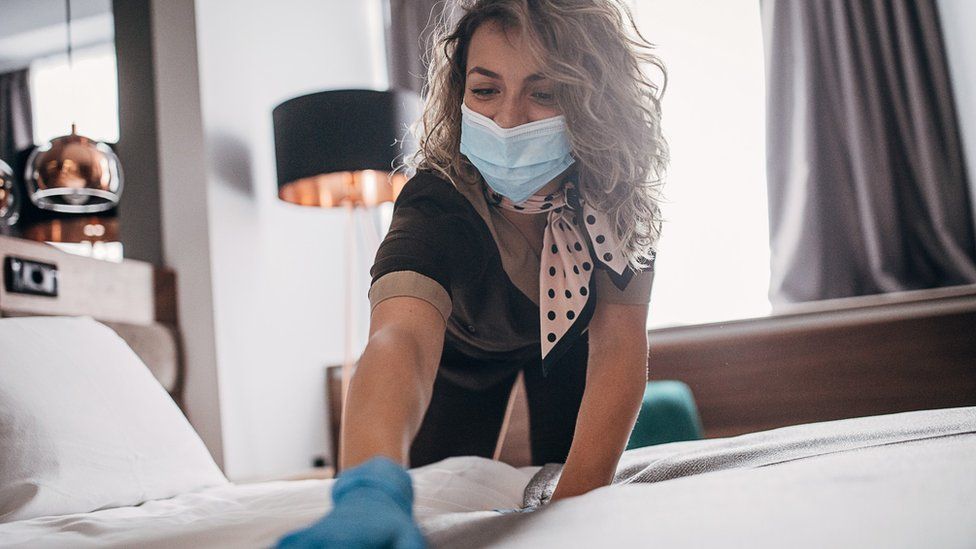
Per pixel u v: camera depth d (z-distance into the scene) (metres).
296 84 3.13
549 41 0.90
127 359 1.50
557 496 0.89
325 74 3.35
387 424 0.64
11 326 1.33
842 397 2.67
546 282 0.97
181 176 2.50
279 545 0.36
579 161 0.99
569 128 0.92
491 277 1.04
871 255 3.00
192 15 2.53
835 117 3.13
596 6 0.94
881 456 0.69
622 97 0.94
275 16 3.03
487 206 1.03
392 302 0.82
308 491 1.07
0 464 1.12
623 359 0.98
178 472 1.37
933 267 2.99
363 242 3.55
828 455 0.79
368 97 2.51
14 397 1.18
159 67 2.54
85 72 3.53
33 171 2.16
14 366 1.23
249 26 2.84
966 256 2.91
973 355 2.57
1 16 3.48
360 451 0.60
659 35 3.43
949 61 3.04
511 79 0.92
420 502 0.95
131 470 1.27
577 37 0.91
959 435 0.82
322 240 3.24
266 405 2.69
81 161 2.14
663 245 3.34
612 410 0.93
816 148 3.09
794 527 0.45
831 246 3.08
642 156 0.97
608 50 0.95
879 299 2.77
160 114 2.53
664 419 2.25
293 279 2.98
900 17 3.08
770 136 3.17
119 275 2.13
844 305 2.75
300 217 3.09
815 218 3.07
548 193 1.01
